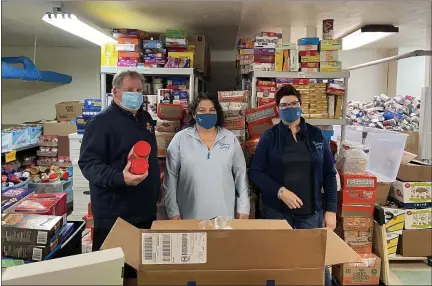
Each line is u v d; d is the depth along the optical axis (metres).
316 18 3.68
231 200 2.11
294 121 2.05
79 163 1.80
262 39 3.14
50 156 4.95
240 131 2.55
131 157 1.52
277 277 1.17
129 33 3.28
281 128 2.09
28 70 4.91
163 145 2.56
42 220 1.81
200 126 2.12
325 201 2.15
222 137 2.13
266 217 2.11
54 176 4.46
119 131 1.83
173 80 3.45
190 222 1.47
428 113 2.82
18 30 4.66
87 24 3.23
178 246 1.15
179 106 2.61
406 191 2.44
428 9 3.29
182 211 2.11
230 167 2.12
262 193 2.13
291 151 2.03
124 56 3.27
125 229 1.45
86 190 4.06
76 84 6.23
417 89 6.03
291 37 4.77
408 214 2.40
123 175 1.58
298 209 2.03
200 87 4.52
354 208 2.39
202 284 1.16
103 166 1.72
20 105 6.26
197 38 3.88
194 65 3.60
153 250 1.14
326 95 3.13
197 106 2.13
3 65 4.34
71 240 1.98
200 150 2.09
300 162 2.02
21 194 2.49
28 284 1.09
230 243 1.16
